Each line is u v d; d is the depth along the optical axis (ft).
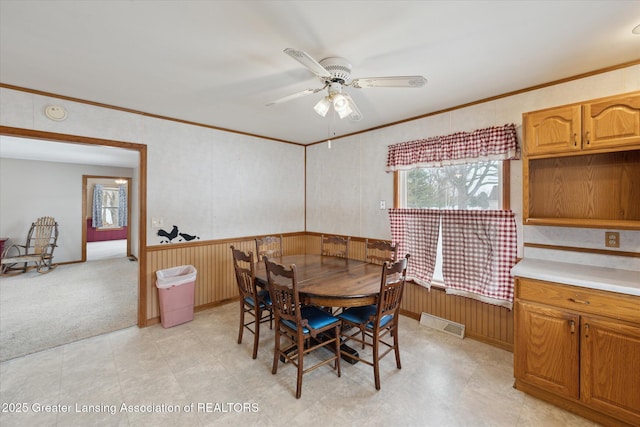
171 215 10.71
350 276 8.02
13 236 18.54
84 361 7.79
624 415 5.22
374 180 11.85
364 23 5.12
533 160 7.68
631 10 4.70
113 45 5.85
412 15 4.89
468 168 9.23
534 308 6.24
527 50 6.01
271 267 6.86
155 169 10.30
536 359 6.23
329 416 5.82
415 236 10.32
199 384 6.85
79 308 11.66
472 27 5.23
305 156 15.33
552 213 7.41
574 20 5.00
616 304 5.27
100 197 29.73
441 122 9.66
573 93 7.20
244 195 12.82
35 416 5.80
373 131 11.85
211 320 10.55
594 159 6.81
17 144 13.92
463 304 9.25
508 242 8.10
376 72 7.01
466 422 5.66
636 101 5.62
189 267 10.94
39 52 6.10
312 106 9.32
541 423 5.63
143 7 4.66
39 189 19.30
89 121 8.93
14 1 4.47
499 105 8.36
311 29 5.30
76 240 20.52
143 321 9.97
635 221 6.13
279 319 7.14
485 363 7.70
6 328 9.77
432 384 6.84
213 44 5.82
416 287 10.43
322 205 14.29
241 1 4.53
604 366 5.41
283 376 7.19
